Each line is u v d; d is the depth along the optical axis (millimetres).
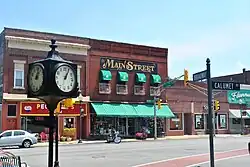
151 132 44906
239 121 56469
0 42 37531
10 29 36406
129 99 43156
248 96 57250
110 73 41719
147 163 19031
